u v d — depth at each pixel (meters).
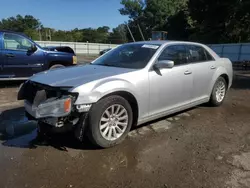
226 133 4.32
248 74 13.90
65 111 3.23
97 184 2.82
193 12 37.97
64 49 9.98
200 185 2.82
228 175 3.02
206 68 5.31
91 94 3.37
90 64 4.77
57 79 3.67
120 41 83.31
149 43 4.79
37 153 3.50
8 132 4.25
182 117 5.14
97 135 3.50
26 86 4.03
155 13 65.12
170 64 4.12
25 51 8.16
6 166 3.15
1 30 7.80
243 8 29.72
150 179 2.93
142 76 4.00
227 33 35.84
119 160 3.34
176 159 3.39
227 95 7.51
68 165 3.19
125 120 3.83
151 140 3.98
